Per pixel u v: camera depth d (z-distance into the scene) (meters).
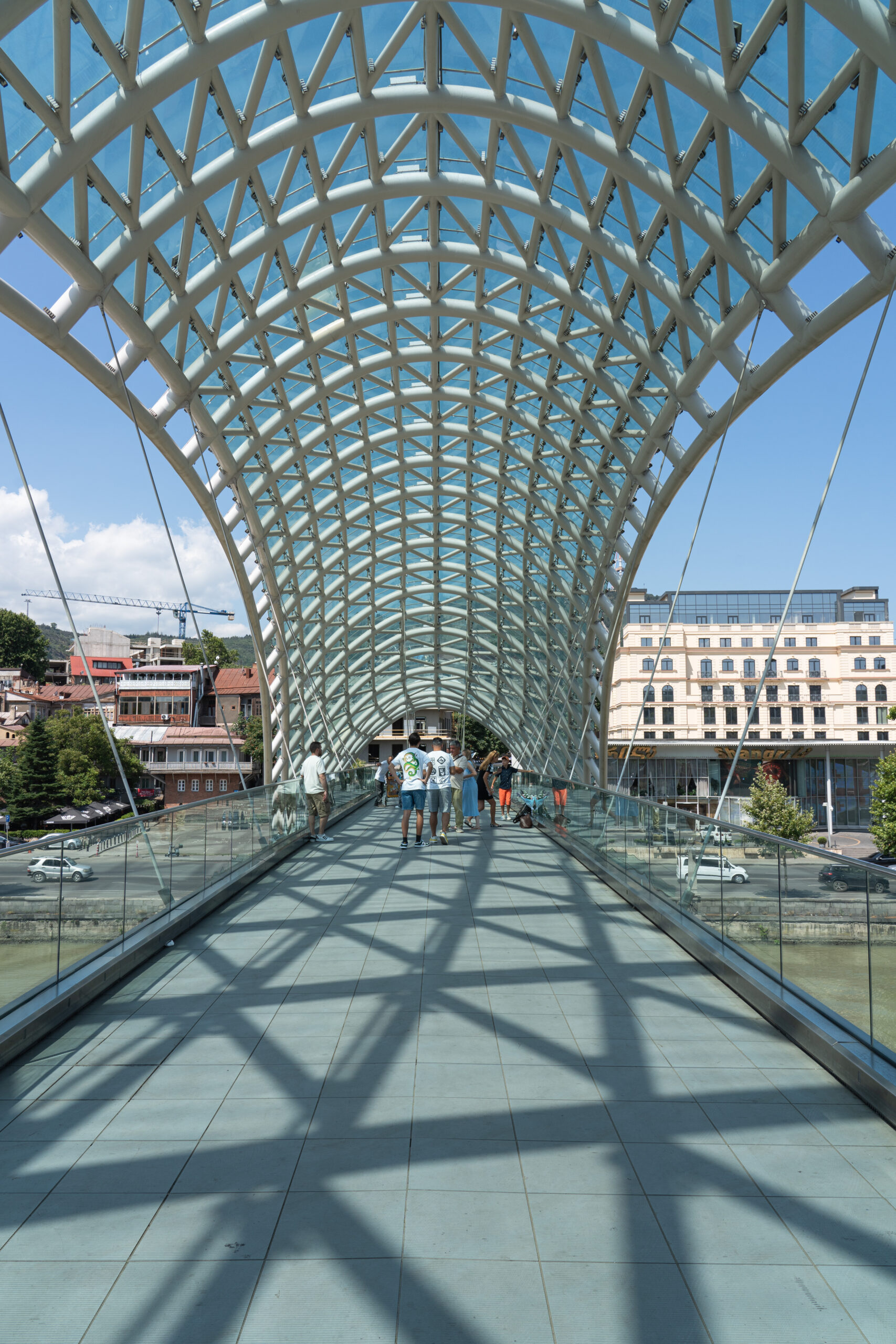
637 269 19.84
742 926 9.78
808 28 12.78
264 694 38.47
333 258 22.67
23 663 126.69
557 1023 8.49
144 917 11.34
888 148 12.36
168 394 22.47
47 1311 4.27
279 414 27.58
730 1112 6.49
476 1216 5.10
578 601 38.00
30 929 8.09
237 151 17.39
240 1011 8.88
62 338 16.64
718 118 14.70
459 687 64.44
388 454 34.84
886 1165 5.69
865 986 6.98
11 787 75.62
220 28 14.78
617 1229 4.96
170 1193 5.36
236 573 32.41
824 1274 4.54
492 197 20.66
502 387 30.42
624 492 29.38
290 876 17.56
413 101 17.84
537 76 17.52
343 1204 5.23
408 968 10.51
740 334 18.56
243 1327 4.15
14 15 11.27
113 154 16.16
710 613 93.19
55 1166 5.70
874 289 14.03
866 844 64.06
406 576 47.16
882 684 78.94
